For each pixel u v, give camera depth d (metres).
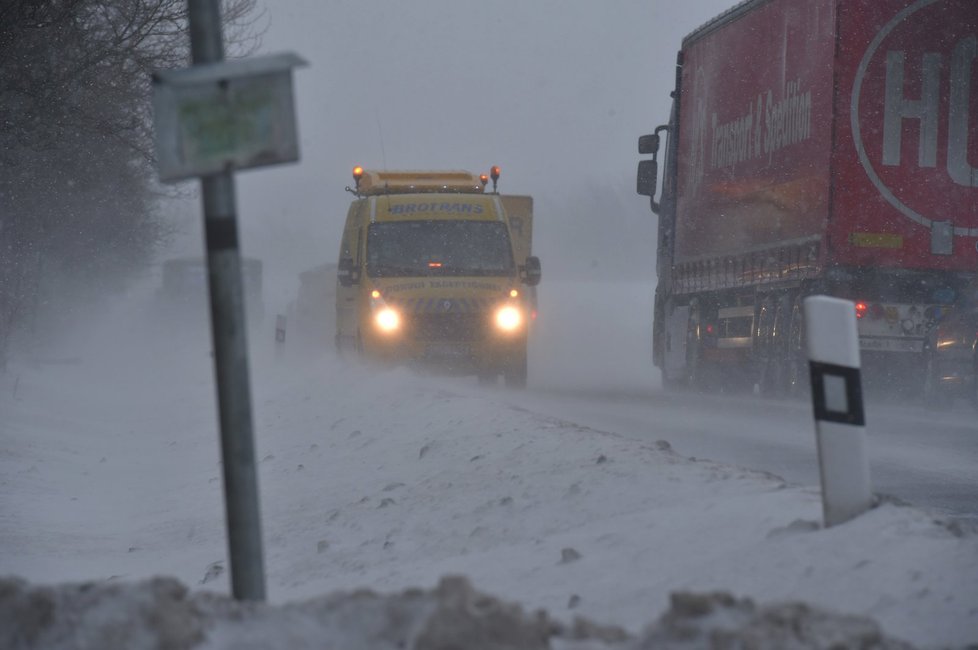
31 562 16.91
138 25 39.00
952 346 37.19
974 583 9.30
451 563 13.33
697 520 12.59
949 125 39.12
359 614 7.07
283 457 27.56
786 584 10.13
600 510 15.05
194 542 18.70
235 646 6.81
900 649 7.12
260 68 7.43
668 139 54.06
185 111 7.41
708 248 48.72
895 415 36.28
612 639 7.00
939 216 39.22
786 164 41.94
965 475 22.30
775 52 42.88
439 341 45.41
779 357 42.72
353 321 48.59
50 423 37.47
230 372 7.76
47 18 35.97
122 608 6.95
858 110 38.94
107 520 21.34
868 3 38.69
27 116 37.16
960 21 38.91
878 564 9.95
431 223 46.97
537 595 10.98
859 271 39.53
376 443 25.94
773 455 25.56
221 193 7.70
